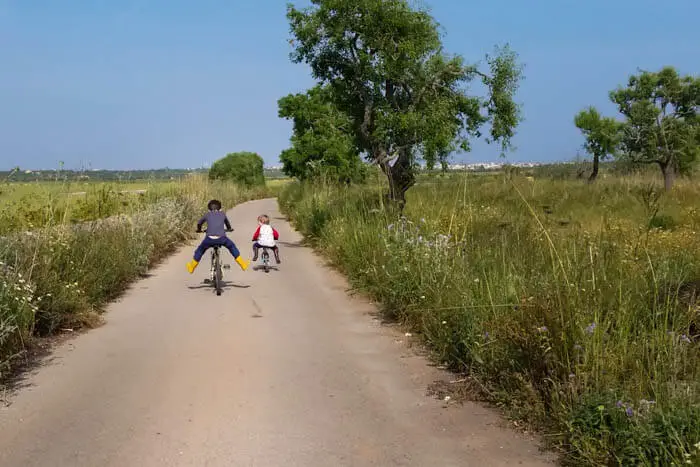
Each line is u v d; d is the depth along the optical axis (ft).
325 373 20.81
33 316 23.94
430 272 27.14
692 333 18.69
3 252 26.30
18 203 34.73
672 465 11.75
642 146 74.74
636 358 15.98
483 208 51.80
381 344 24.57
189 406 17.70
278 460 14.34
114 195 51.44
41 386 19.47
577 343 16.52
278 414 17.12
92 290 30.66
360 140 55.42
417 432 15.93
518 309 19.40
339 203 60.85
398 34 50.72
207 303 32.96
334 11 51.70
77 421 16.60
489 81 51.70
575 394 15.03
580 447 13.79
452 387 19.27
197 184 91.97
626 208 49.62
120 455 14.55
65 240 32.19
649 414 13.24
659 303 19.38
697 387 14.28
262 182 234.38
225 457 14.47
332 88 55.62
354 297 34.40
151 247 46.01
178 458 14.40
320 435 15.75
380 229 38.22
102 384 19.62
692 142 72.28
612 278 19.47
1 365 20.04
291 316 29.71
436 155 51.37
